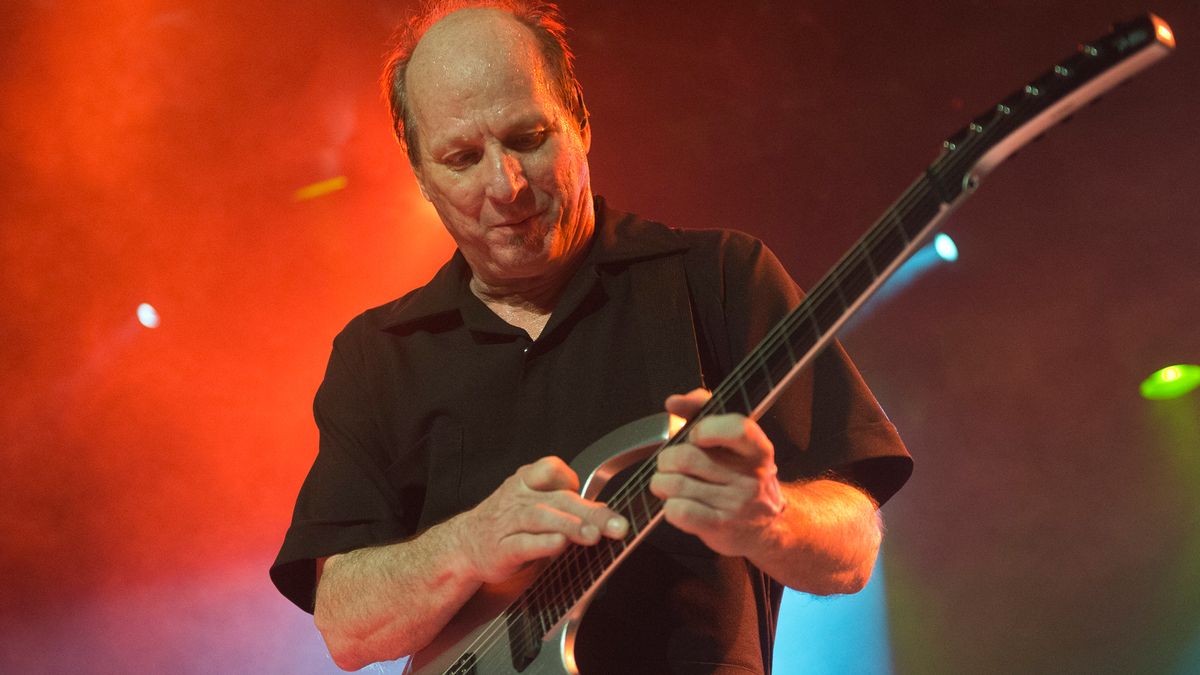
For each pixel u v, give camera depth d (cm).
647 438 238
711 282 295
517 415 292
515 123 277
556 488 228
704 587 261
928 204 188
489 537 235
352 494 301
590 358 289
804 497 244
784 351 205
